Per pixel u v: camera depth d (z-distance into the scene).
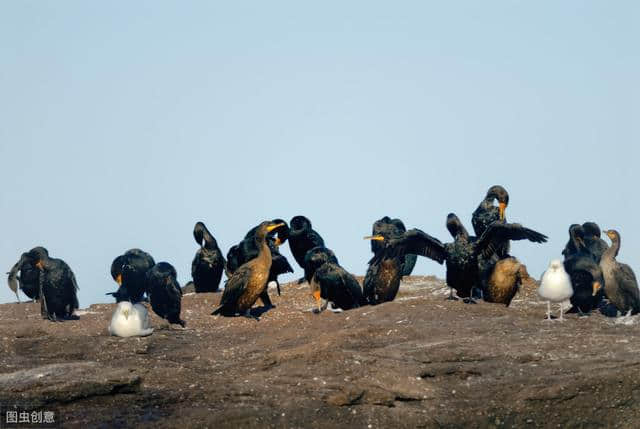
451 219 60.38
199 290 70.31
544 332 50.47
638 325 53.69
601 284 58.44
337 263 61.03
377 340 49.84
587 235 68.31
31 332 54.56
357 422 39.84
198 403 40.94
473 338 49.12
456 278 60.12
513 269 58.00
